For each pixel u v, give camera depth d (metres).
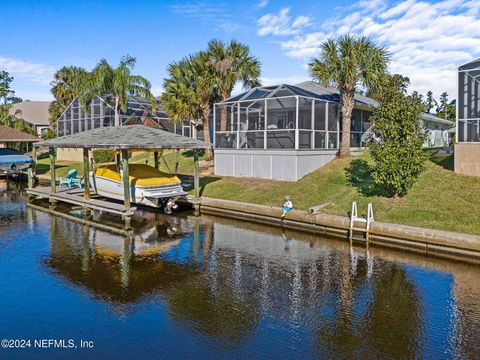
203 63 25.34
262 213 15.94
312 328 7.19
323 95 23.72
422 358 6.23
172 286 9.16
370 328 7.19
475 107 15.59
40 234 14.05
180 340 6.78
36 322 7.46
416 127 14.42
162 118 34.22
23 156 29.53
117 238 13.52
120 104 30.70
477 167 15.41
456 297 8.54
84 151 17.75
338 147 22.77
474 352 6.40
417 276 9.81
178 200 18.66
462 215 12.75
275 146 20.44
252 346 6.58
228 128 22.92
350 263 10.84
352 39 19.14
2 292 8.85
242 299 8.44
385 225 12.47
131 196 17.73
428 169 17.03
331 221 13.79
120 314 7.76
